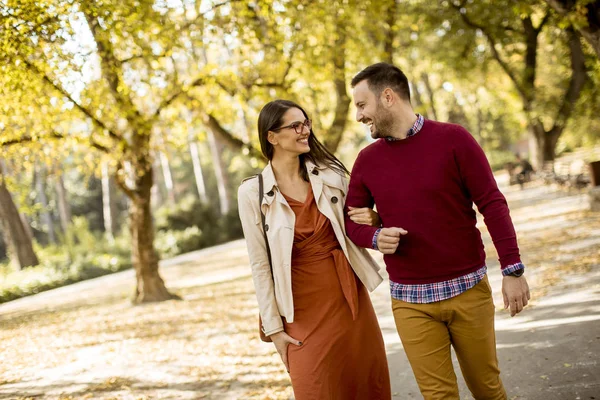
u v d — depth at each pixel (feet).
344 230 9.67
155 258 43.65
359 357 9.64
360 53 39.19
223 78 38.27
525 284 8.39
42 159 34.42
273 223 9.49
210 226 116.57
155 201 140.56
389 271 9.42
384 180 9.02
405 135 8.86
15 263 89.56
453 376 9.09
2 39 22.88
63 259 92.32
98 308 44.80
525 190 79.00
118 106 31.35
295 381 9.56
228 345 24.70
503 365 15.46
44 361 25.38
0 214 89.20
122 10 25.96
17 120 28.09
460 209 8.75
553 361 14.94
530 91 75.41
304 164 9.82
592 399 12.05
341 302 9.53
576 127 81.41
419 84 123.13
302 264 9.57
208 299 41.32
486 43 78.48
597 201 44.01
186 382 19.21
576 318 18.66
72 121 33.99
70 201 157.79
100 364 23.57
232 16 31.81
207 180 170.81
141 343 27.55
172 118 37.50
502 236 8.38
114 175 40.93
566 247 32.81
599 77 63.46
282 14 31.24
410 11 67.77
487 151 164.96
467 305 8.79
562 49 73.56
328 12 32.68
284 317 9.72
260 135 9.70
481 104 134.82
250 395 16.76
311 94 45.98
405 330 9.13
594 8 20.86
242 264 67.26
